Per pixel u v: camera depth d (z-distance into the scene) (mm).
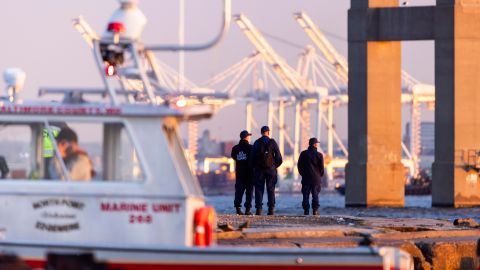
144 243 43688
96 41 44469
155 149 43750
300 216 91938
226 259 42656
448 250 73000
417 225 87125
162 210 43625
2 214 44500
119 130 43969
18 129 44500
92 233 44000
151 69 45688
